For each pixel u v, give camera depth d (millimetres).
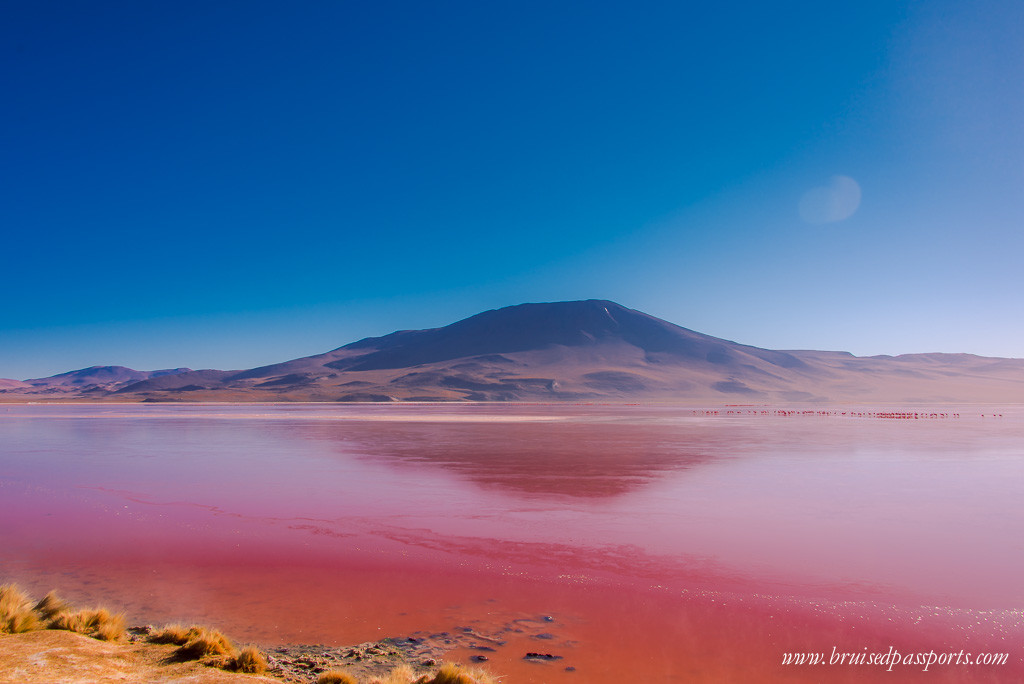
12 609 7117
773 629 8078
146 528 13711
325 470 23438
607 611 8695
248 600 9109
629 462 25875
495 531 13406
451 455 28750
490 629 8031
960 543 12359
